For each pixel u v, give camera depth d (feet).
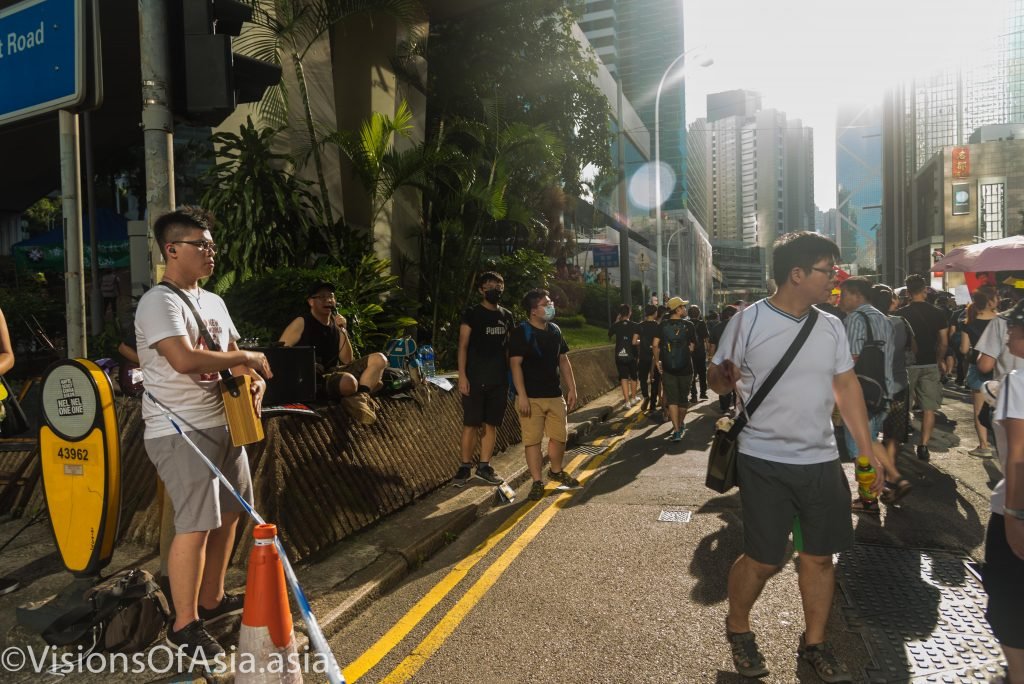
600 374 48.47
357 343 25.94
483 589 13.30
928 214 468.75
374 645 11.05
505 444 25.52
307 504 14.30
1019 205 410.31
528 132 45.42
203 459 9.75
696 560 14.53
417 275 44.11
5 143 42.57
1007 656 7.87
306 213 31.63
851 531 9.57
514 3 55.42
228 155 30.12
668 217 283.38
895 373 19.45
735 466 9.82
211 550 10.70
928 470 22.30
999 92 586.45
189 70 13.37
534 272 54.75
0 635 10.31
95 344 22.72
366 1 33.63
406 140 44.60
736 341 9.65
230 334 10.80
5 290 34.73
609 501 19.52
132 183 73.20
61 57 12.87
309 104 35.47
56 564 12.98
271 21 32.30
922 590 12.67
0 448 16.37
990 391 7.96
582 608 12.27
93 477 10.61
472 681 9.84
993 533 7.93
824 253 9.12
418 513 17.20
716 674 9.89
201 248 9.99
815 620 9.71
